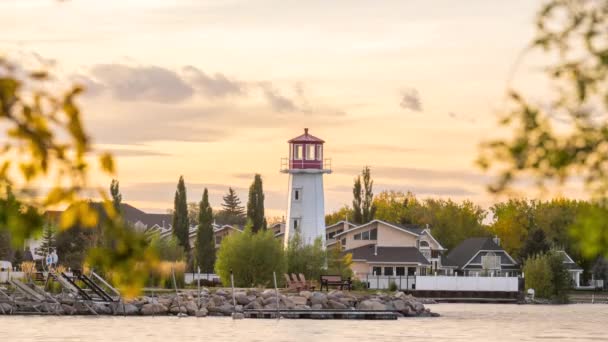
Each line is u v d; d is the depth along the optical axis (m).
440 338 65.06
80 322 71.69
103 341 58.41
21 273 99.69
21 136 7.01
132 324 71.19
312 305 88.38
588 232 10.22
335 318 82.69
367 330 70.19
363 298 91.75
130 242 7.74
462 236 197.50
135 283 7.73
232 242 104.81
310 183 126.19
